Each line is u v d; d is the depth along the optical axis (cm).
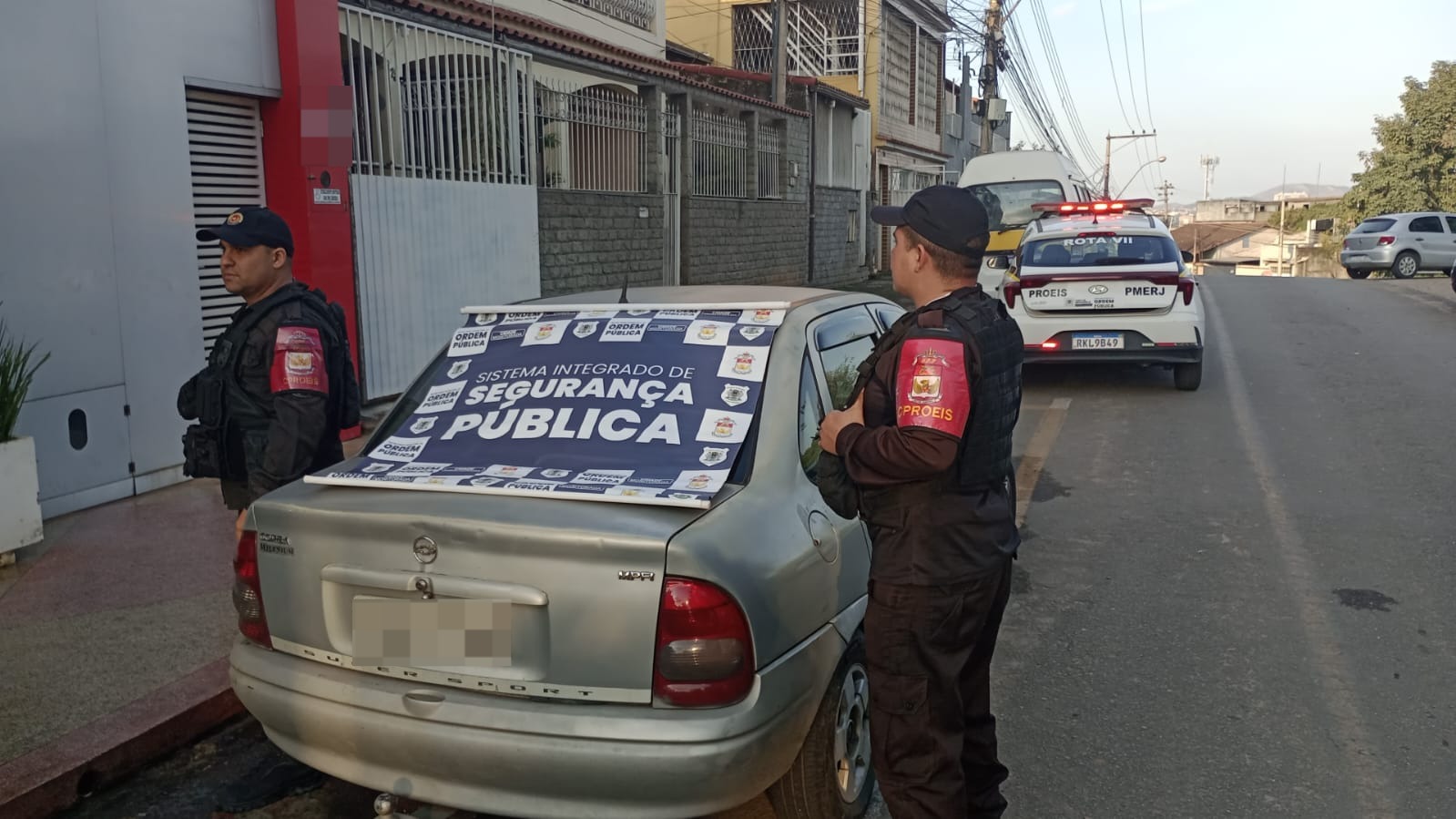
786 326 345
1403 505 641
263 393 361
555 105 1161
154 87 649
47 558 543
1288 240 7025
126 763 364
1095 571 550
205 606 480
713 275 1575
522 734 257
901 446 250
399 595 273
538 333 358
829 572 304
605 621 257
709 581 256
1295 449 780
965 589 263
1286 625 477
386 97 850
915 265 273
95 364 623
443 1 970
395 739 268
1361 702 406
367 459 322
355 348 815
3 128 564
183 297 679
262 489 354
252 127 736
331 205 765
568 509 272
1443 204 3772
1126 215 1092
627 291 394
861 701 334
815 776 301
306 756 290
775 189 1817
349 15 813
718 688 257
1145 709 406
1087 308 950
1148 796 348
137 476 655
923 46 2878
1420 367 1075
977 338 259
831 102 2092
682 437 309
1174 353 947
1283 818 333
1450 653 445
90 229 614
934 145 3062
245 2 708
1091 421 898
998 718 401
